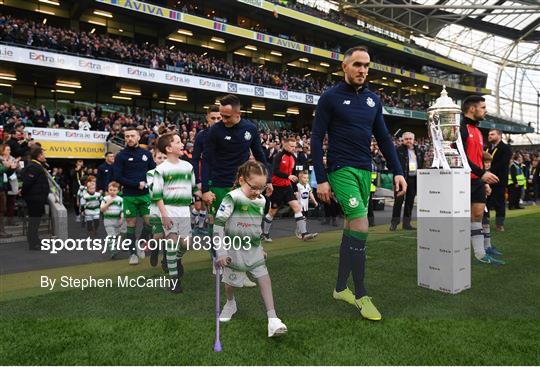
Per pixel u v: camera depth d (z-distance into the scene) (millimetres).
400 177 3252
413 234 7004
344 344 2406
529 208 11938
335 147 3113
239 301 3328
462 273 3564
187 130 20266
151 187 4215
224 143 4078
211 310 3104
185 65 22859
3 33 16188
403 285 3756
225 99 3959
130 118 19250
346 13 41250
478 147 4520
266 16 30453
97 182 7176
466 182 3588
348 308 3109
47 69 19188
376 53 38688
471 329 2625
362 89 3201
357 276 2965
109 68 18938
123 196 5203
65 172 18094
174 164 3971
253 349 2350
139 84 22766
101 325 2777
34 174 6328
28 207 6352
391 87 42000
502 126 46875
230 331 2646
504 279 3916
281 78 29578
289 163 6551
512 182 11531
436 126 3779
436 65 43688
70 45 18094
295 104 30297
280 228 8594
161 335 2588
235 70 26062
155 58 21297
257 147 4301
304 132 31094
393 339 2475
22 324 2811
